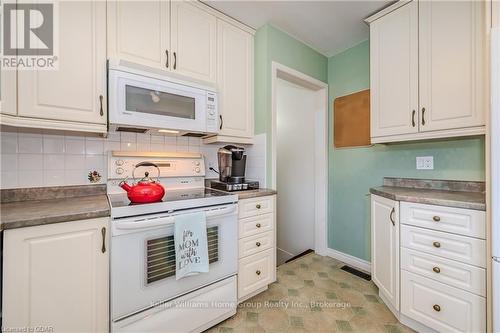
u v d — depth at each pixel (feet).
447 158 5.81
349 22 6.72
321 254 8.95
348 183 8.20
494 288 3.62
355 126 7.93
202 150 6.95
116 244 3.87
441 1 4.98
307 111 9.77
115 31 4.64
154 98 4.91
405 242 4.91
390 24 5.83
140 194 4.36
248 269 5.84
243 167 6.80
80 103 4.25
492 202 3.60
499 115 3.50
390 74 5.83
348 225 8.21
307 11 6.23
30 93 3.82
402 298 4.98
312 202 9.61
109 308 3.88
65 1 4.12
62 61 4.08
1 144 4.32
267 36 6.76
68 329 3.53
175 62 5.41
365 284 6.79
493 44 3.55
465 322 4.10
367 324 5.09
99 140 5.32
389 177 6.98
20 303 3.18
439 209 4.42
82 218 3.60
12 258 3.12
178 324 4.53
